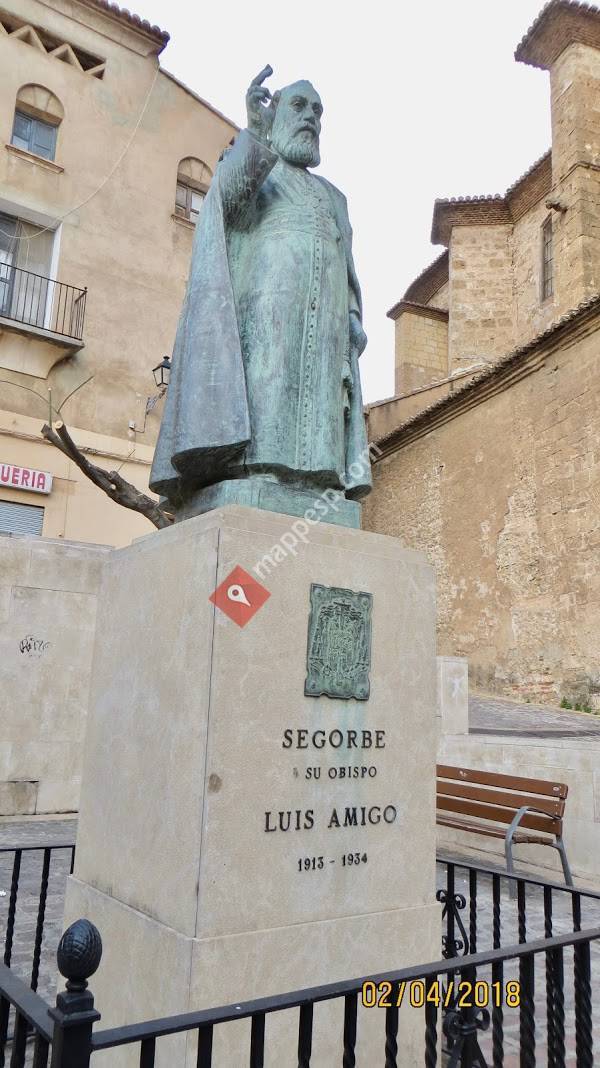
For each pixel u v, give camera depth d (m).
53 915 4.90
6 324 15.38
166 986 2.36
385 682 2.92
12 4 16.83
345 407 3.38
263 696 2.56
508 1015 3.62
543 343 15.22
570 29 18.30
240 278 3.29
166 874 2.49
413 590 3.09
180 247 18.50
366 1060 2.63
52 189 16.91
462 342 22.80
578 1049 2.10
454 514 17.84
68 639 8.62
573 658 13.97
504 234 23.19
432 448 18.88
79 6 17.59
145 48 18.56
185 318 3.21
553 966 2.16
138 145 18.20
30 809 8.20
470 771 6.56
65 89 17.36
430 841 2.98
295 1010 2.47
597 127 18.14
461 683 7.93
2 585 8.38
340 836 2.69
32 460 15.74
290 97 3.51
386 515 20.20
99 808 2.97
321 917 2.59
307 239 3.30
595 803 6.12
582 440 14.38
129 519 16.59
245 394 2.97
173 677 2.64
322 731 2.70
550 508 15.01
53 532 15.76
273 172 3.42
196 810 2.40
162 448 3.24
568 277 17.86
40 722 8.37
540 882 3.21
